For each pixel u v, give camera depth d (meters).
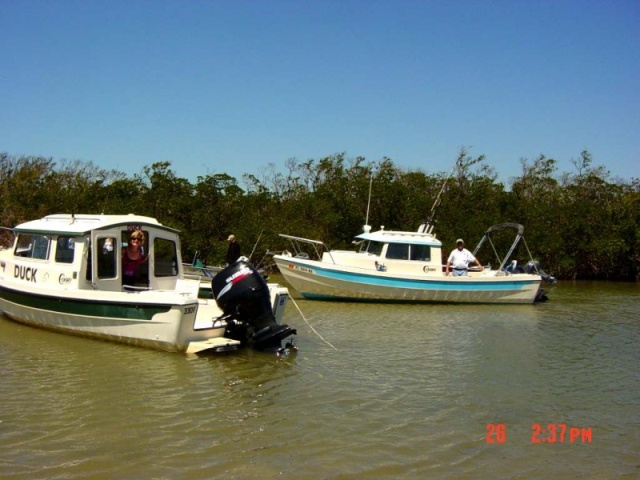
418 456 6.61
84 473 5.90
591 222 32.62
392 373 9.99
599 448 7.02
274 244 27.00
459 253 20.25
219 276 10.91
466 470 6.31
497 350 12.10
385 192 30.47
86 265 11.59
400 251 19.95
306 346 11.86
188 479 5.86
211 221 27.41
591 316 17.38
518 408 8.38
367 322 15.34
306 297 19.83
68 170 31.41
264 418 7.59
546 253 31.34
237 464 6.22
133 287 11.60
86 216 12.47
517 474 6.26
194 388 8.73
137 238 12.02
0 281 12.92
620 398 8.94
